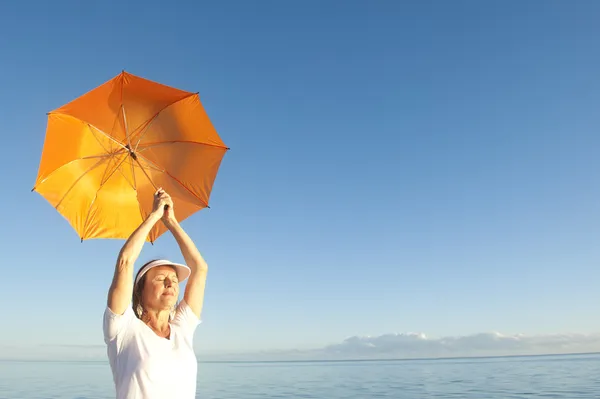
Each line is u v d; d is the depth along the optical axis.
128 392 2.92
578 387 20.70
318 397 18.95
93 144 4.04
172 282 3.33
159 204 3.47
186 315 3.51
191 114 4.18
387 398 18.23
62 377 30.92
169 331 3.32
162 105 4.11
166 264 3.38
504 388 21.22
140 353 3.00
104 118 4.04
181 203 4.18
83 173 4.02
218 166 4.27
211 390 22.89
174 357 3.10
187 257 3.71
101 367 54.44
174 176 4.18
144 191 4.13
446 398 17.77
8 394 19.19
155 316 3.28
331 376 34.41
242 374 39.75
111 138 4.07
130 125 4.10
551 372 32.69
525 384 23.09
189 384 3.14
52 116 3.88
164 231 4.09
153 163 4.15
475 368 44.28
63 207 4.00
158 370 2.99
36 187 3.89
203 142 4.22
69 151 3.96
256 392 21.50
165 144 4.18
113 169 4.08
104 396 18.25
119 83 4.04
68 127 3.94
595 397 16.81
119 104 4.07
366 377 32.31
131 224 4.11
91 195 4.04
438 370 42.09
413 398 18.03
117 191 4.09
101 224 4.06
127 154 4.11
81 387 22.47
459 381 26.39
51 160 3.89
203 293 3.68
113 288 3.04
